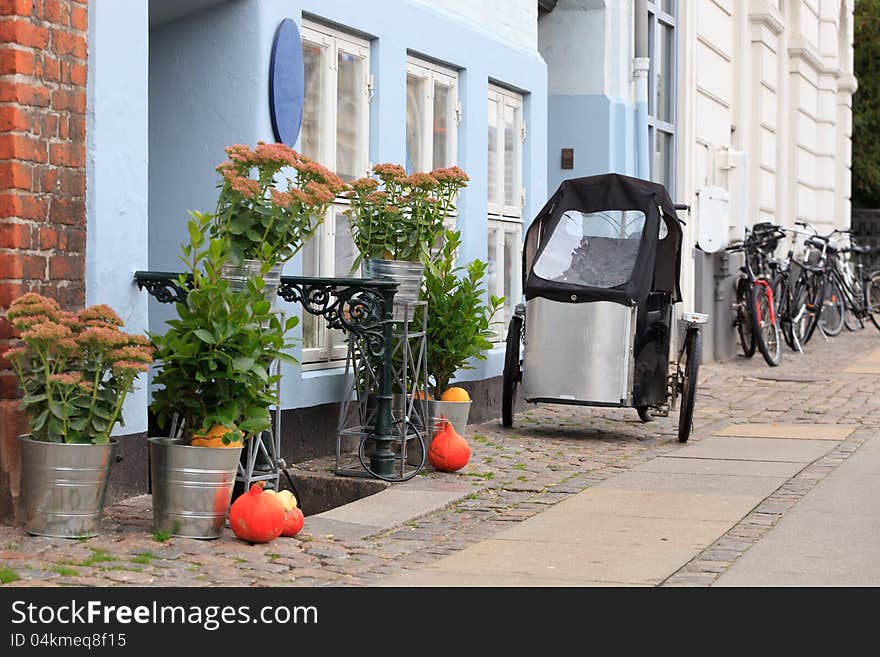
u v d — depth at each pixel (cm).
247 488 697
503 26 1196
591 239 1049
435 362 913
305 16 875
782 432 1082
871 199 3547
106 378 672
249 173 727
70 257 676
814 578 579
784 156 2219
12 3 641
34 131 652
